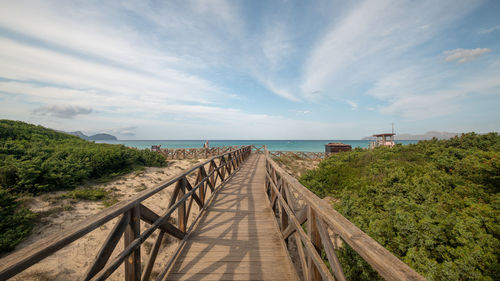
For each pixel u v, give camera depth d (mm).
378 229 4637
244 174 10172
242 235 3895
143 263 6023
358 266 4320
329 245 1622
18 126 12727
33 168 7320
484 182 4953
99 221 1550
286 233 3244
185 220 3787
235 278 2723
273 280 2688
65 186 7859
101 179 9430
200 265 2992
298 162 20250
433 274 3330
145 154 15055
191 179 12156
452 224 3893
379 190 6453
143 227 7227
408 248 4023
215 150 23609
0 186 6324
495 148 6859
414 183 5852
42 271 4656
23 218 5535
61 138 14234
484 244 3328
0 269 981
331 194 8930
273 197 4879
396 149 10797
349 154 13156
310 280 2021
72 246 5500
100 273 1555
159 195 9180
